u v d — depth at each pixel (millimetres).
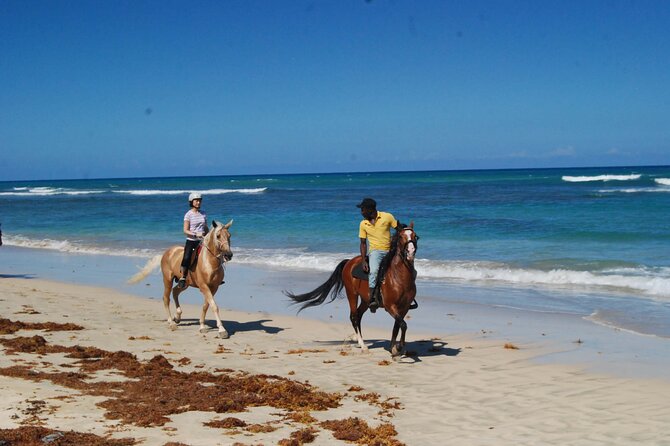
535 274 18141
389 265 9953
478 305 14828
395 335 10016
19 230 36875
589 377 8938
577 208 38344
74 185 146625
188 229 12164
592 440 6461
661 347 10672
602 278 17172
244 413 7020
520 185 78875
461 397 8000
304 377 8938
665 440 6445
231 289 17641
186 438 6070
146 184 137500
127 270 21656
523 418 7160
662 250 21453
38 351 9664
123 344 10812
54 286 18141
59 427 6176
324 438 6320
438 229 29641
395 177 148750
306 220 36250
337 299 16188
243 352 10523
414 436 6555
